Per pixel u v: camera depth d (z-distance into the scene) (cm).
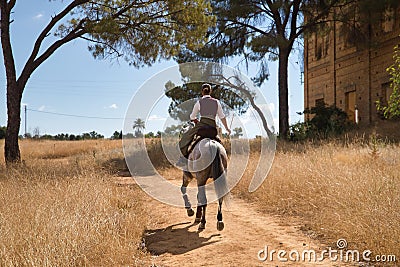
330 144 1521
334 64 2775
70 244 578
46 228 616
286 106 2411
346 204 770
